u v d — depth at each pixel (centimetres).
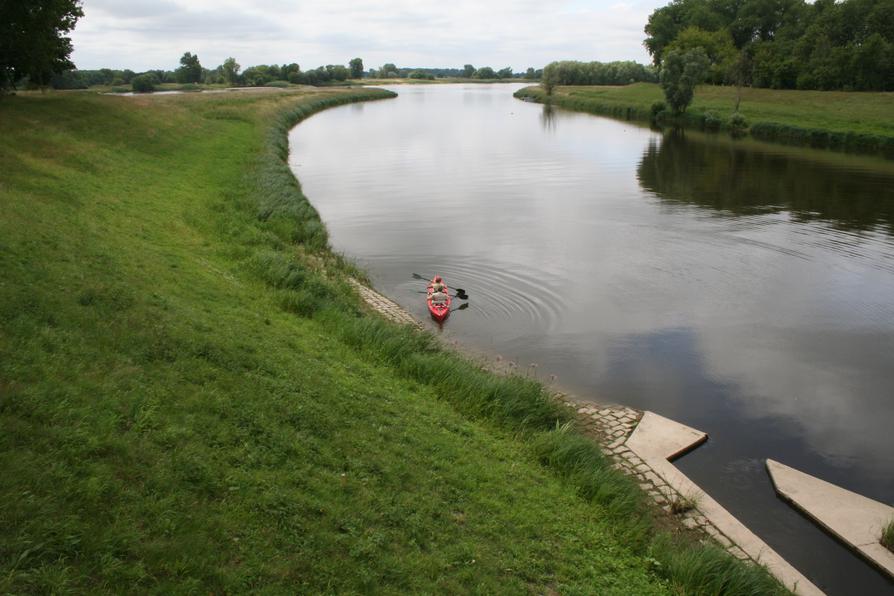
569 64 16438
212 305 1527
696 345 1919
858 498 1252
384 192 4131
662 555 1029
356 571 777
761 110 8356
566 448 1263
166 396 979
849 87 9125
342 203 3797
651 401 1614
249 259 2083
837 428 1514
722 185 4369
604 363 1797
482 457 1200
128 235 1914
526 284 2403
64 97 4034
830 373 1766
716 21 12850
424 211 3606
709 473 1341
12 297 1094
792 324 2072
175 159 3581
